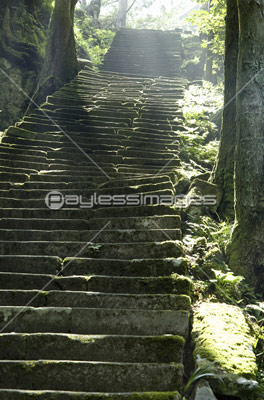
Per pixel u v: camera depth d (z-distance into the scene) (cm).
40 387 275
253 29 452
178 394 262
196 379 279
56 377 277
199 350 296
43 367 278
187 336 315
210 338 305
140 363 280
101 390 274
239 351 297
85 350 295
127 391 273
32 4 1207
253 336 336
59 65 1066
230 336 312
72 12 1099
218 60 1394
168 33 1731
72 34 1097
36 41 1148
